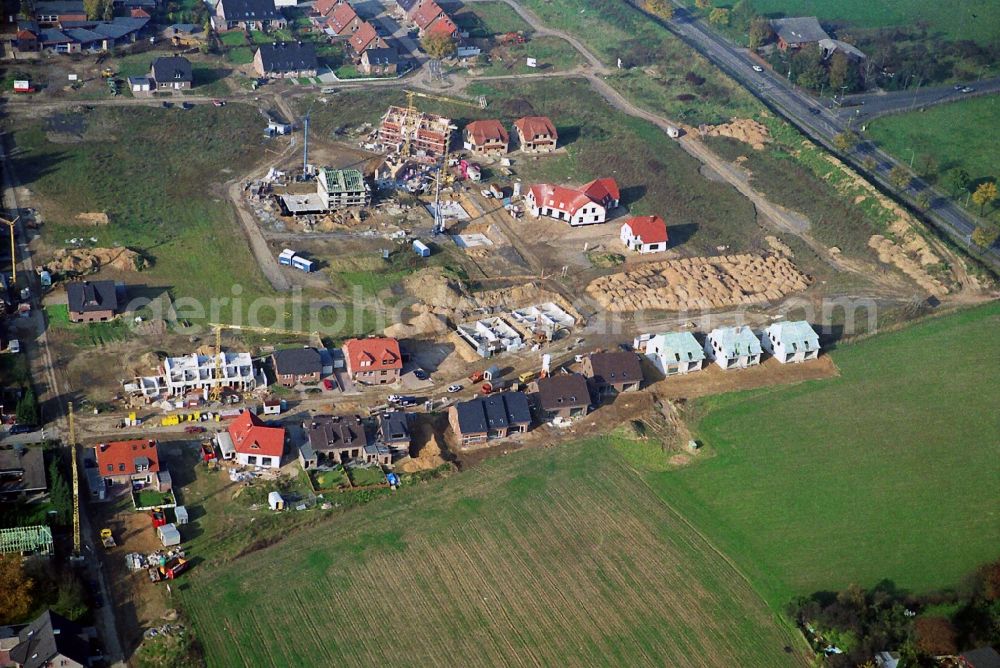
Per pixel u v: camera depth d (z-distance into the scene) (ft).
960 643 452.76
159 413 550.77
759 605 471.21
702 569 488.02
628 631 453.99
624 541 500.33
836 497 535.19
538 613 458.91
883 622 458.50
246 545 479.00
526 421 560.61
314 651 433.07
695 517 517.55
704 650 447.83
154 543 476.54
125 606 445.37
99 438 528.63
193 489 508.12
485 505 515.09
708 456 557.33
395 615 452.76
